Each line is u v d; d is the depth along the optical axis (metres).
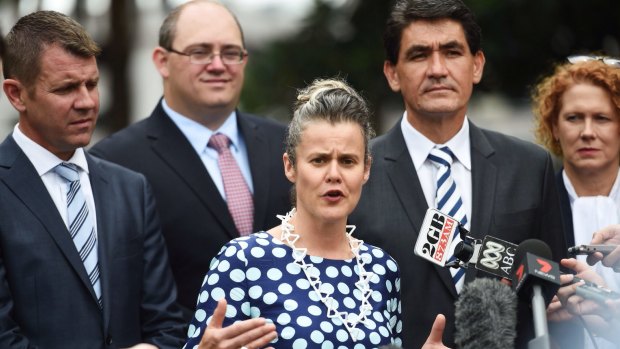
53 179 9.51
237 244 8.12
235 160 12.21
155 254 10.00
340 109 7.99
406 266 9.81
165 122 12.14
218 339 7.18
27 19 9.38
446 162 10.17
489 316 6.38
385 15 25.25
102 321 9.32
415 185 10.10
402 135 10.40
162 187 11.64
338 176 7.87
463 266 8.12
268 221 11.86
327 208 7.92
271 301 7.89
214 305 7.94
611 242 9.27
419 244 8.22
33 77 9.21
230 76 12.20
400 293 9.52
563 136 11.09
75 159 9.66
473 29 10.23
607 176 11.05
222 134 12.25
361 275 8.21
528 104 24.94
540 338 6.39
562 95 11.16
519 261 7.12
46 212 9.27
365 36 25.38
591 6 22.78
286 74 25.95
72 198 9.51
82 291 9.24
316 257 8.12
